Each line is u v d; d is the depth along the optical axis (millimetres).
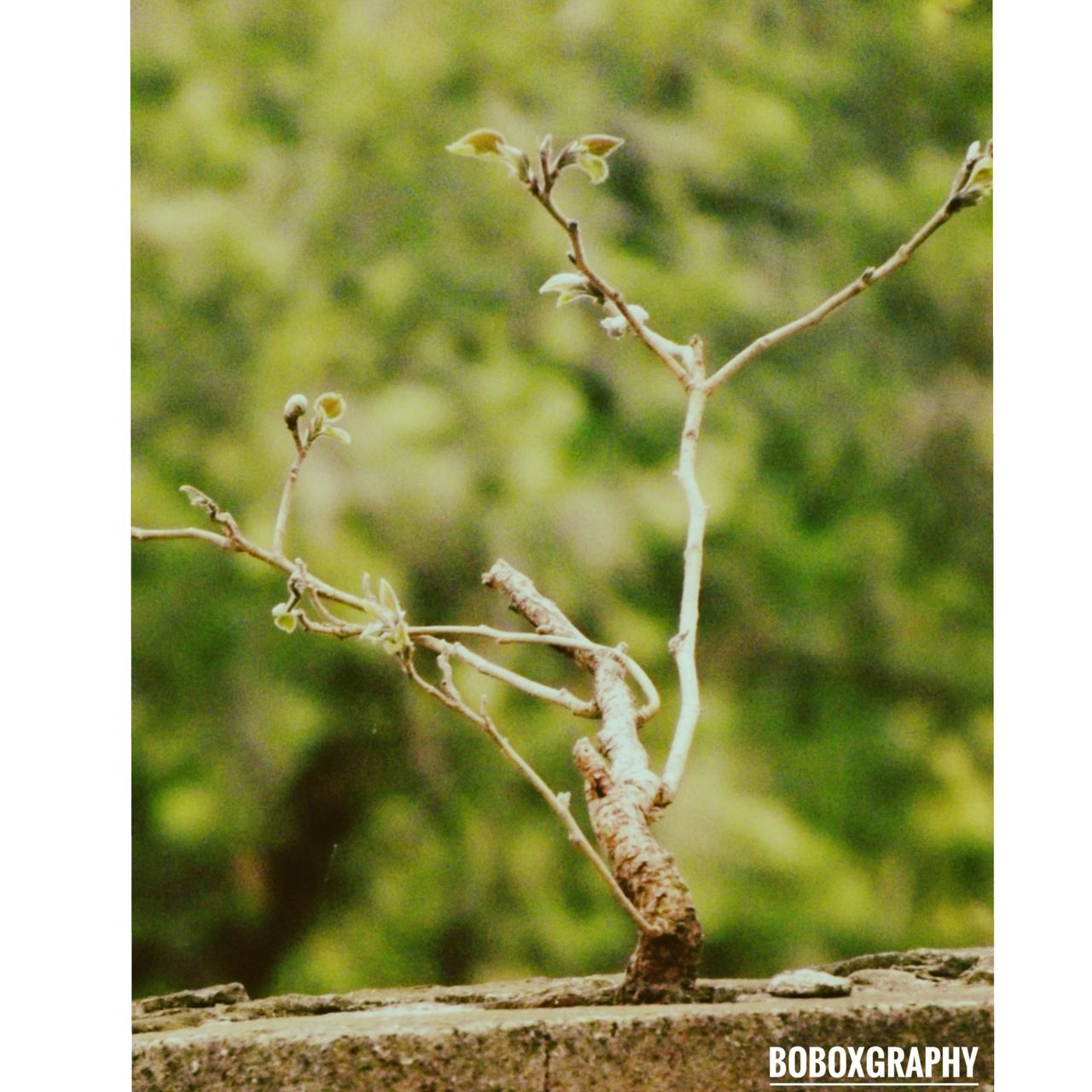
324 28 7320
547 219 7113
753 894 6441
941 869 6941
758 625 7098
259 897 6379
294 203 7062
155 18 7172
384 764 6547
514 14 7398
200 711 6367
